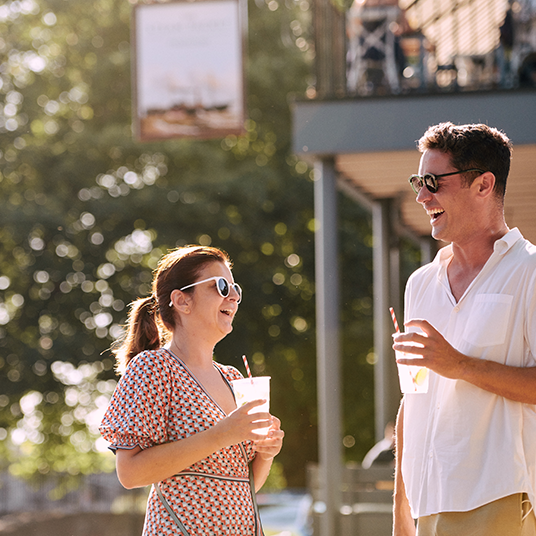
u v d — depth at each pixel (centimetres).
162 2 1490
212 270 414
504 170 411
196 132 1450
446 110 1098
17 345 2420
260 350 2741
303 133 1132
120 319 2467
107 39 2567
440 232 415
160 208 2431
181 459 370
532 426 392
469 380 383
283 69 2595
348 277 2794
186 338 413
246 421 370
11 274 2530
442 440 403
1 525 2320
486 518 389
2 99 2544
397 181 1357
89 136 2422
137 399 384
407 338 384
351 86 1212
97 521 2422
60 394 2494
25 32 2597
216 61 1477
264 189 2530
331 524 1105
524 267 394
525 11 1158
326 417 1142
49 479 2695
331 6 1170
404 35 1222
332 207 1155
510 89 1080
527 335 391
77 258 2461
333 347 1149
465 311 407
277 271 2711
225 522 385
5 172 2442
